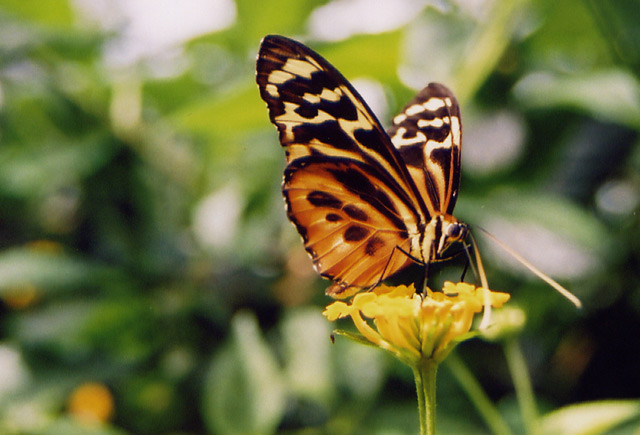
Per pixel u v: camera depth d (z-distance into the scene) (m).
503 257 0.51
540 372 0.53
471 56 0.51
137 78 0.55
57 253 0.55
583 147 0.53
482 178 0.52
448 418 0.52
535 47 0.54
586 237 0.50
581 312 0.52
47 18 0.55
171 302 0.54
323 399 0.51
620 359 0.52
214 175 0.56
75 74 0.55
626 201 0.53
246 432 0.49
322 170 0.45
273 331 0.53
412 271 0.49
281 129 0.45
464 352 0.53
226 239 0.54
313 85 0.45
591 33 0.53
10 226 0.63
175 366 0.53
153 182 0.55
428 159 0.46
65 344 0.53
